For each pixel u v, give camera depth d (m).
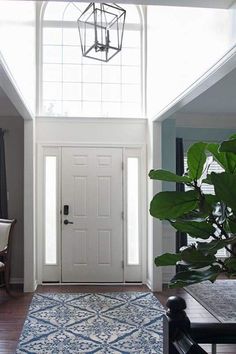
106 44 3.84
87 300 4.64
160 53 4.72
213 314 4.13
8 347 3.24
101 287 5.32
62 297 4.77
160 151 5.25
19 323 3.82
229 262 0.91
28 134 5.20
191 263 0.93
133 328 3.69
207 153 1.10
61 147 5.54
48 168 5.55
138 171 5.65
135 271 5.59
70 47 5.82
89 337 3.47
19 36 3.67
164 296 4.84
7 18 2.90
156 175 1.00
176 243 5.73
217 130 6.14
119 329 3.67
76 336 3.49
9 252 4.79
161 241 5.17
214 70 2.83
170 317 1.20
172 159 5.76
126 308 4.32
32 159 5.20
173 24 4.02
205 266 0.94
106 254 5.57
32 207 5.17
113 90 5.86
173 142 5.78
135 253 5.62
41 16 5.71
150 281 5.28
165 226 5.64
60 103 5.77
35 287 5.25
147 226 5.54
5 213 5.47
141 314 4.11
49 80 5.78
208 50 2.93
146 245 5.58
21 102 4.06
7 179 5.63
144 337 3.47
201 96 4.93
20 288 5.26
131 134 5.64
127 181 5.63
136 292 5.04
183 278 0.92
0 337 3.46
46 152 5.53
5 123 5.64
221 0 2.46
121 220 5.60
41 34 5.71
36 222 5.47
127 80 5.88
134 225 5.63
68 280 5.52
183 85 3.61
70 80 5.80
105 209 5.59
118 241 5.58
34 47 5.34
